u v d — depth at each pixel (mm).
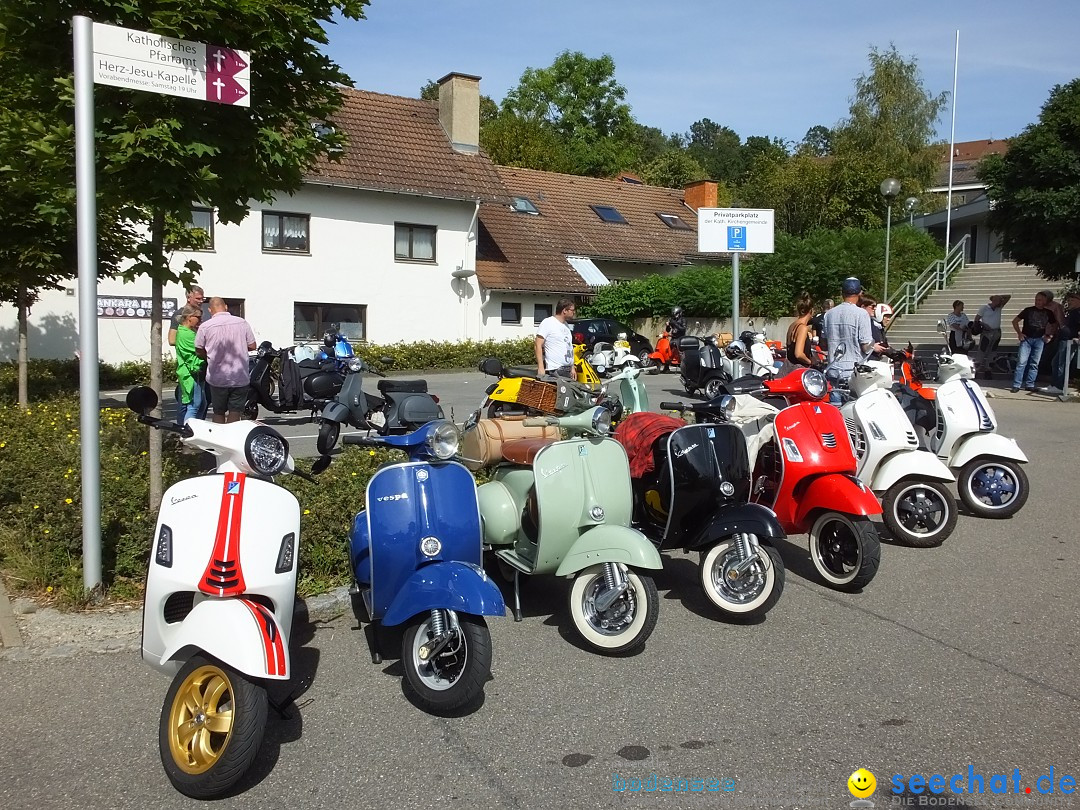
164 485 6770
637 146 62438
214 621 3557
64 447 7762
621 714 4238
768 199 37938
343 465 7223
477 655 4070
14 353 21062
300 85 6348
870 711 4266
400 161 26312
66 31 5836
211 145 5777
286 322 24156
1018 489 7988
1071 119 17594
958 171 59531
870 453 7242
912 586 6234
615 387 9453
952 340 19906
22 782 3604
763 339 15680
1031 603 5855
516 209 31703
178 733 3596
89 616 5305
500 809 3438
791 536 7668
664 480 5539
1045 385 17641
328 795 3531
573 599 5016
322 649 5062
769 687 4543
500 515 5484
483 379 21547
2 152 6223
